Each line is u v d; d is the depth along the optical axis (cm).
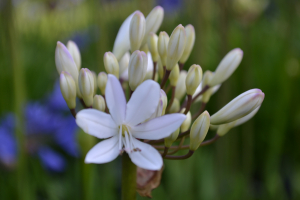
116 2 57
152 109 21
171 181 39
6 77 42
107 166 36
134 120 21
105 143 21
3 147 34
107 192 36
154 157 21
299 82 45
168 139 22
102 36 34
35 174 37
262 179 45
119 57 26
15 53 28
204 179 39
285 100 38
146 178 25
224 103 33
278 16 58
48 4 64
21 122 30
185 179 36
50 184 38
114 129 21
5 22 28
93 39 61
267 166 39
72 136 37
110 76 21
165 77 24
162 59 24
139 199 36
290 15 38
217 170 34
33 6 67
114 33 58
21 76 29
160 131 21
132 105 21
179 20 65
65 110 40
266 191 40
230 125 24
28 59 57
